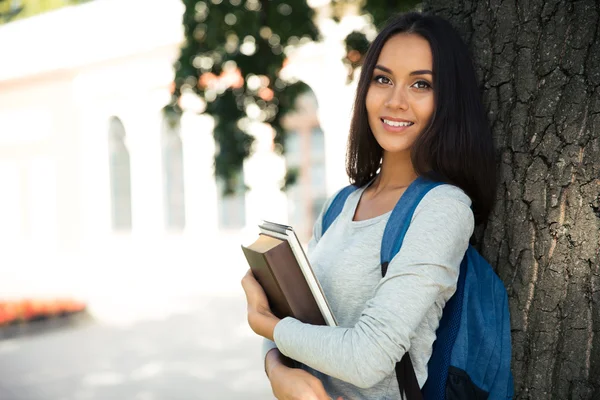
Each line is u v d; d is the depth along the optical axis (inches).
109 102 655.1
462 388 57.7
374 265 59.6
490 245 69.8
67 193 690.2
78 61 657.6
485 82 70.7
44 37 674.8
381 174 68.6
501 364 61.8
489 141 64.0
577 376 65.4
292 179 174.9
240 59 156.9
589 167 64.5
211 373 255.1
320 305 57.9
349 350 52.4
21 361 284.0
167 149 630.5
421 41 61.7
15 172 738.8
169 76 603.5
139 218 637.9
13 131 732.0
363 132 69.5
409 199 59.0
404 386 57.2
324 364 53.6
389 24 64.7
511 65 68.7
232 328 337.7
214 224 587.8
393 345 52.1
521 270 67.7
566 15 65.7
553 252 66.1
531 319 67.3
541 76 66.7
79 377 255.1
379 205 65.7
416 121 62.6
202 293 450.9
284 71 162.6
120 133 671.1
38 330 348.8
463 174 62.6
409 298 53.0
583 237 64.8
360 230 62.8
